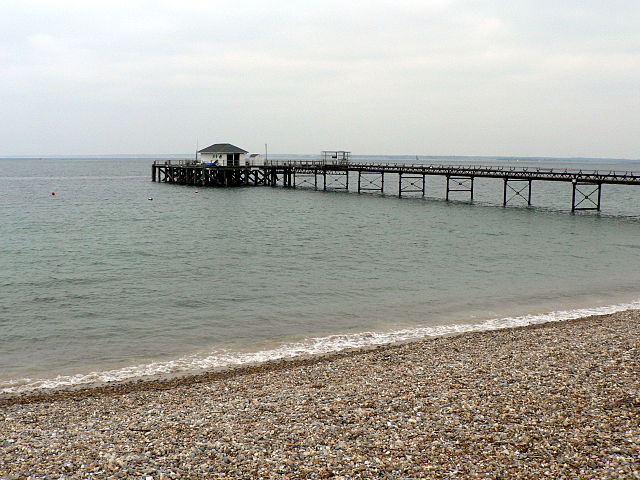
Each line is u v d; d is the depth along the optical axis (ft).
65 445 36.09
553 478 30.73
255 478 31.58
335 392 44.93
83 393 48.44
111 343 63.87
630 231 151.74
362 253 120.88
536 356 52.54
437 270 104.12
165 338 65.67
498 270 104.01
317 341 63.93
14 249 124.06
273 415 40.45
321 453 34.27
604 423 37.09
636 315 70.69
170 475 31.99
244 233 149.28
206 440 36.45
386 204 226.58
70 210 205.67
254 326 70.38
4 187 342.85
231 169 304.09
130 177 483.51
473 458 33.17
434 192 323.78
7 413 42.57
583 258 115.03
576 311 76.33
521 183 443.32
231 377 51.34
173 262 110.73
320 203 230.07
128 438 37.04
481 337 61.21
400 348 58.18
